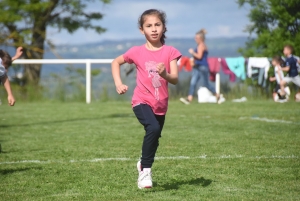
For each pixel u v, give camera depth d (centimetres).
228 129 1998
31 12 5128
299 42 4112
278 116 2478
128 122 2353
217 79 3775
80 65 4175
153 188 1062
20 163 1352
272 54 4191
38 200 984
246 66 3791
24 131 2061
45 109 3111
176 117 2506
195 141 1684
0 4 5019
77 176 1187
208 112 2770
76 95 3900
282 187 1060
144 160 1040
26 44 5069
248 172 1196
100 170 1249
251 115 2566
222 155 1420
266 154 1425
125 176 1181
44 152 1531
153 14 1034
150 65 1035
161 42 1073
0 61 1346
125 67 3772
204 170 1224
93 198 994
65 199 991
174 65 1031
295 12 4200
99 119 2495
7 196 1018
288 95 3516
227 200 963
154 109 1044
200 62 3453
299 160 1334
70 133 1978
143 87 1040
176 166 1275
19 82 4394
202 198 978
